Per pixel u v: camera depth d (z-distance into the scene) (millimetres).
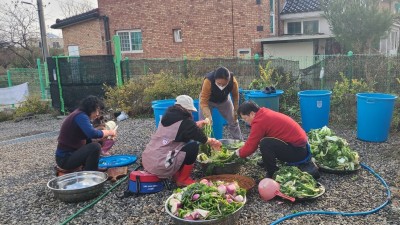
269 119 4129
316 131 4992
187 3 15797
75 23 17547
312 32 16953
